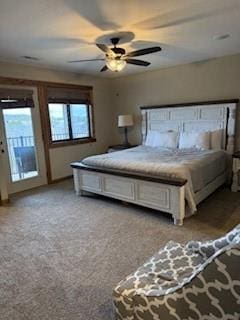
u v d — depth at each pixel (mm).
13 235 2902
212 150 4316
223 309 1004
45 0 2174
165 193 3092
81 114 5828
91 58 4238
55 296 1894
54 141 5281
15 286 2021
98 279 2068
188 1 2275
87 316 1694
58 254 2471
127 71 5539
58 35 3074
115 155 4215
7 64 4305
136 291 1336
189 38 3363
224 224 2996
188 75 4961
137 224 3086
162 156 3906
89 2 2240
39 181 5000
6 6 2238
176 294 1151
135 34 3150
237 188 4176
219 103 4551
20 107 4531
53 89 5074
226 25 2898
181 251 1708
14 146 4543
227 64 4438
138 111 5945
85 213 3498
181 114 5090
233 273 926
